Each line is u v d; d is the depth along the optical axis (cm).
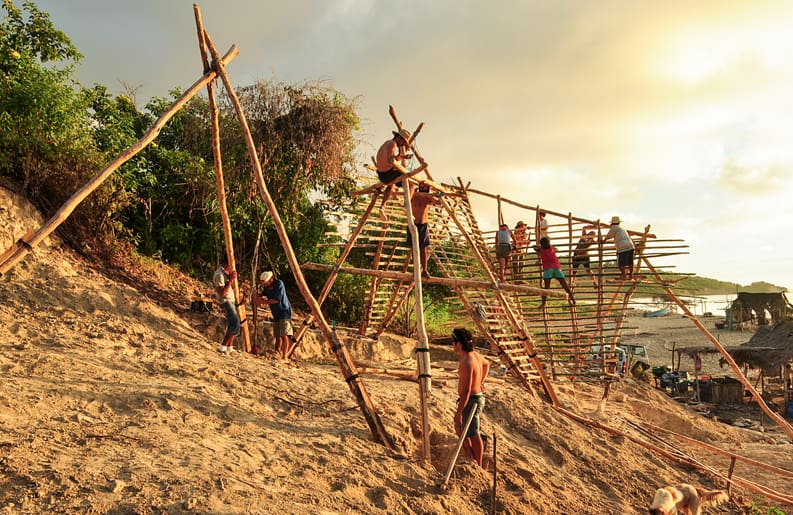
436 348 1731
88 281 1044
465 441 755
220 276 1014
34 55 1292
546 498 745
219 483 500
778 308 5509
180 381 769
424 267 1077
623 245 1309
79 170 1188
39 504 423
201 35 807
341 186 1720
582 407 1311
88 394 657
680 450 1234
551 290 1048
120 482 470
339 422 754
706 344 4309
